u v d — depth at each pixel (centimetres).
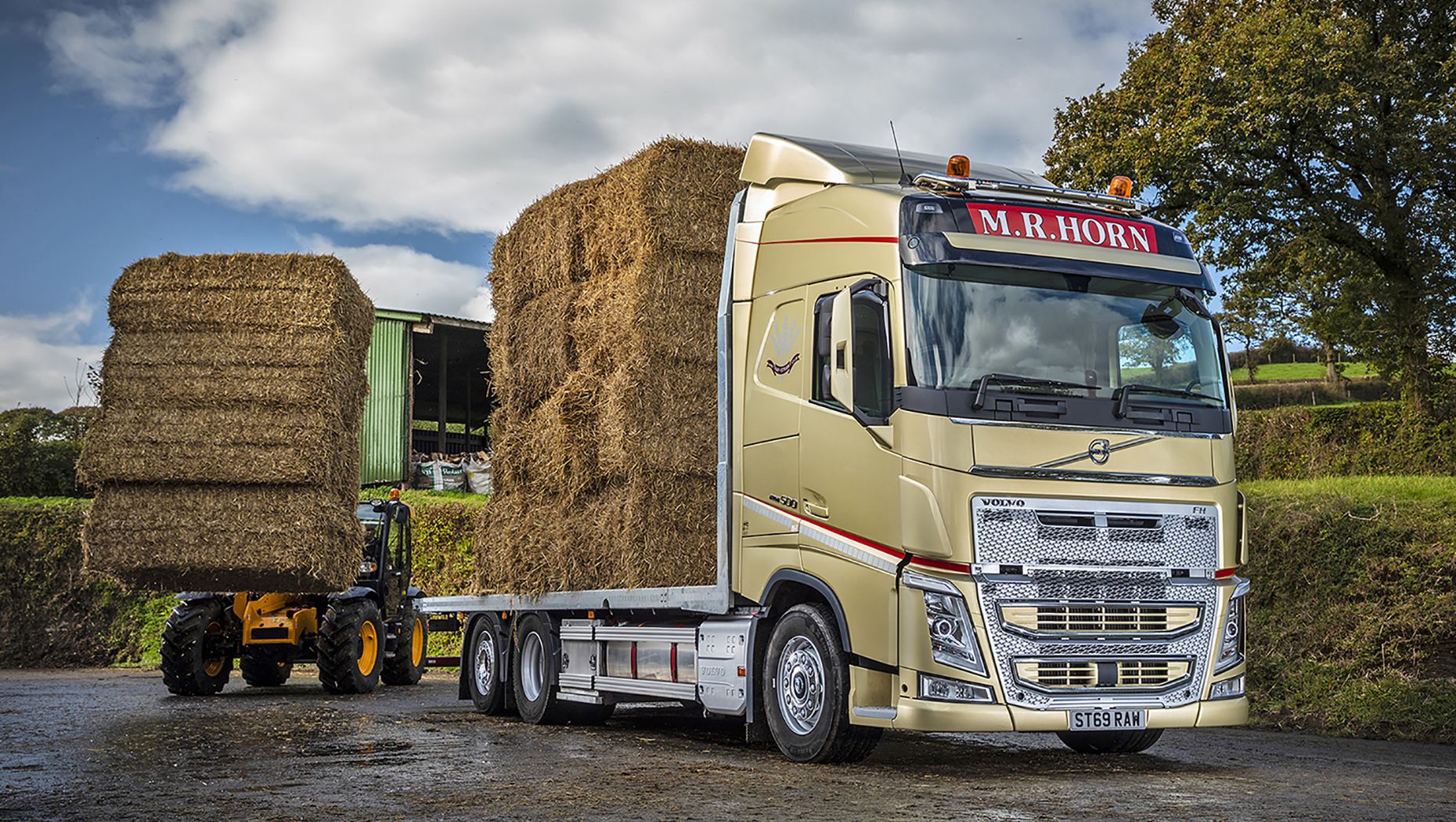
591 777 729
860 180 815
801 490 797
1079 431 733
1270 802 623
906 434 720
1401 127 2239
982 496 710
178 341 1322
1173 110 2261
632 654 1002
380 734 1006
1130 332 764
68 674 2000
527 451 1107
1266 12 2211
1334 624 1127
